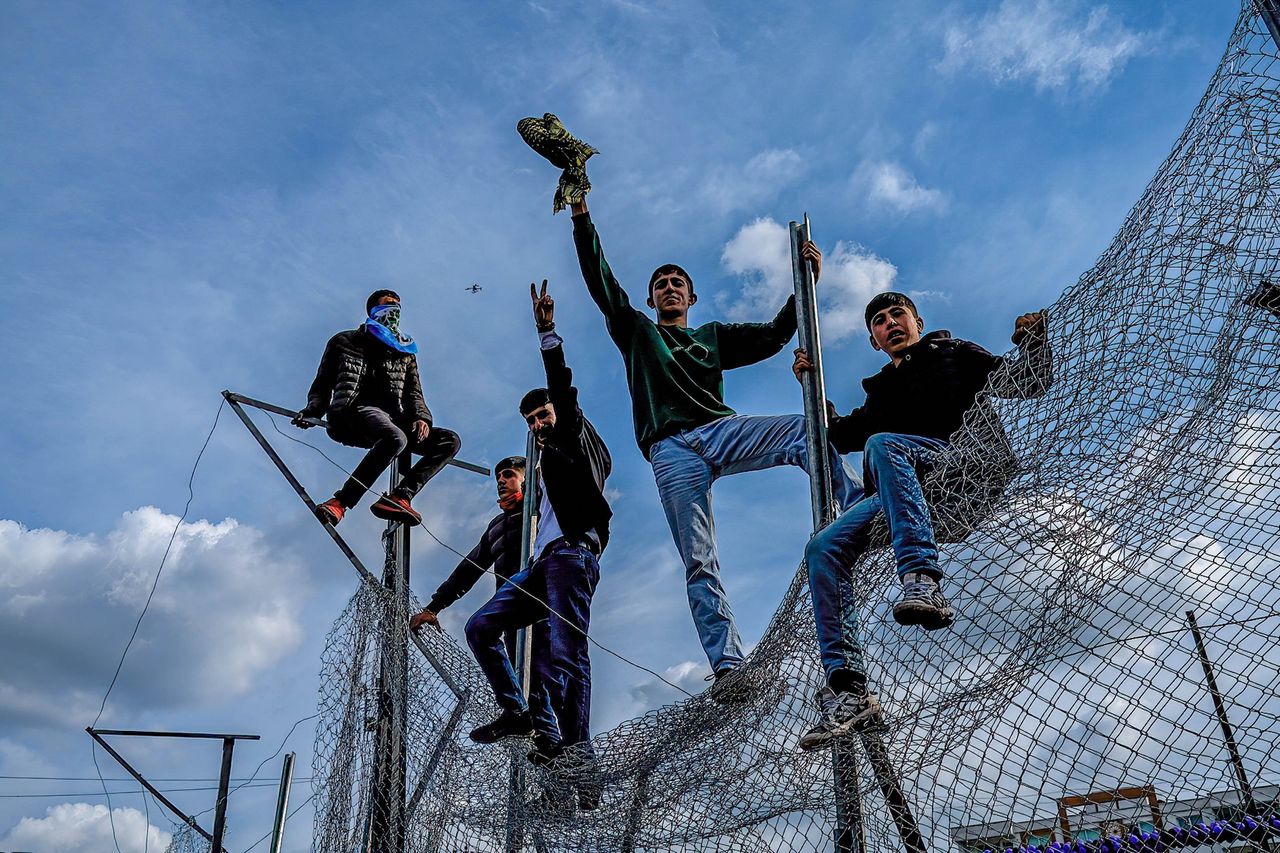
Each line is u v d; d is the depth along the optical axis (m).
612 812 5.67
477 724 6.90
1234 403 3.80
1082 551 4.12
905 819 4.32
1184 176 4.09
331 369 8.62
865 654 4.66
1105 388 4.22
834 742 4.49
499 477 8.18
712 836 5.17
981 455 4.58
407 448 8.66
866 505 4.86
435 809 6.74
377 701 7.23
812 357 5.73
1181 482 3.91
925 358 5.39
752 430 6.37
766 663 5.12
